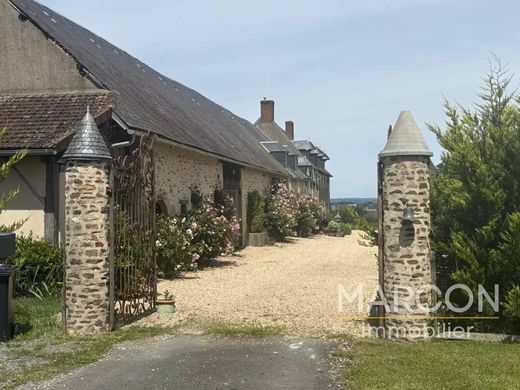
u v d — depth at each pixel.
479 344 6.33
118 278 7.54
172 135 12.82
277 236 22.56
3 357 5.86
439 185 7.33
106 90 11.87
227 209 16.27
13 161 7.93
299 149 38.56
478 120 7.35
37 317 7.66
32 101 11.69
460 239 6.78
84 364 5.61
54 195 10.12
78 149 6.86
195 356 5.86
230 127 24.75
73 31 14.81
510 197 6.83
